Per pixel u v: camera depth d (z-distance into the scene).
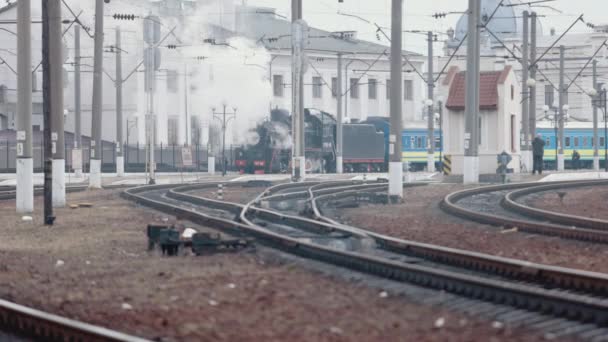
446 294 20.31
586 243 31.58
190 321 17.77
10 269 25.81
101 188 74.50
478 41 74.31
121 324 17.73
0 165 122.31
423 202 55.75
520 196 59.56
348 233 34.38
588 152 137.62
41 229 39.41
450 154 86.06
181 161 83.50
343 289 21.47
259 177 102.06
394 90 57.75
